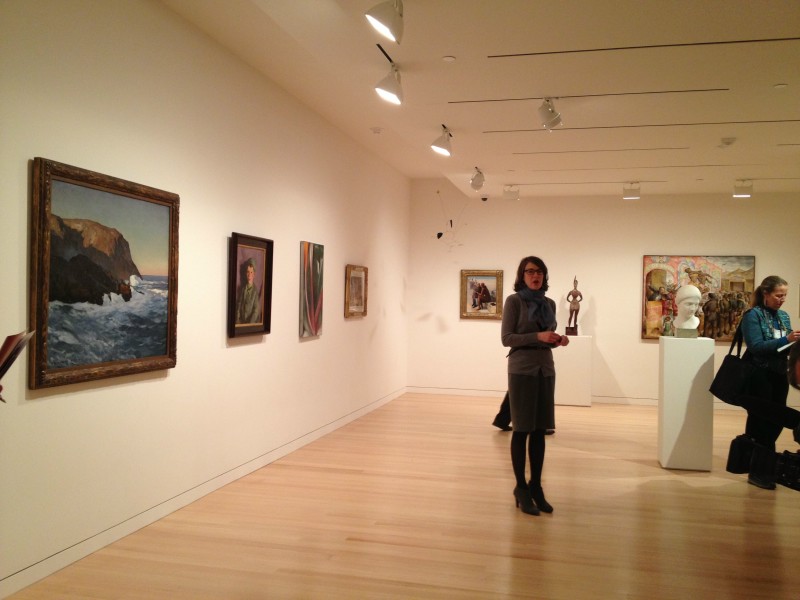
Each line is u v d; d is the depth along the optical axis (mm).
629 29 3971
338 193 7922
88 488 3887
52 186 3510
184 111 4773
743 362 5750
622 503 5145
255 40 5168
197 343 5012
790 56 4352
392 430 7988
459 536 4309
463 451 6863
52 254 3523
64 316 3621
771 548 4184
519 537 4305
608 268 10852
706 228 10547
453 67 4703
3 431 3311
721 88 5031
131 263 4164
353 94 6473
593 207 10906
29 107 3404
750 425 5836
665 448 6289
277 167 6281
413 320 11438
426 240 11422
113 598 3324
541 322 4859
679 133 6426
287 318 6555
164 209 4484
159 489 4562
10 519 3354
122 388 4172
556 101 5445
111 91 4004
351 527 4453
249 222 5762
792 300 10234
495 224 11211
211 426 5215
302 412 6984
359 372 8891
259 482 5559
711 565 3885
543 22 3893
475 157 7750
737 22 3834
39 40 3457
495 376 11148
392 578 3615
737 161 7789
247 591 3426
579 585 3561
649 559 3961
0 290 3262
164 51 4520
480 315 11180
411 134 6750
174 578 3576
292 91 6461
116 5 4031
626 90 5133
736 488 5633
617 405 10555
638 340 10750
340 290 8062
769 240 10328
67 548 3727
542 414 4855
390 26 3387
